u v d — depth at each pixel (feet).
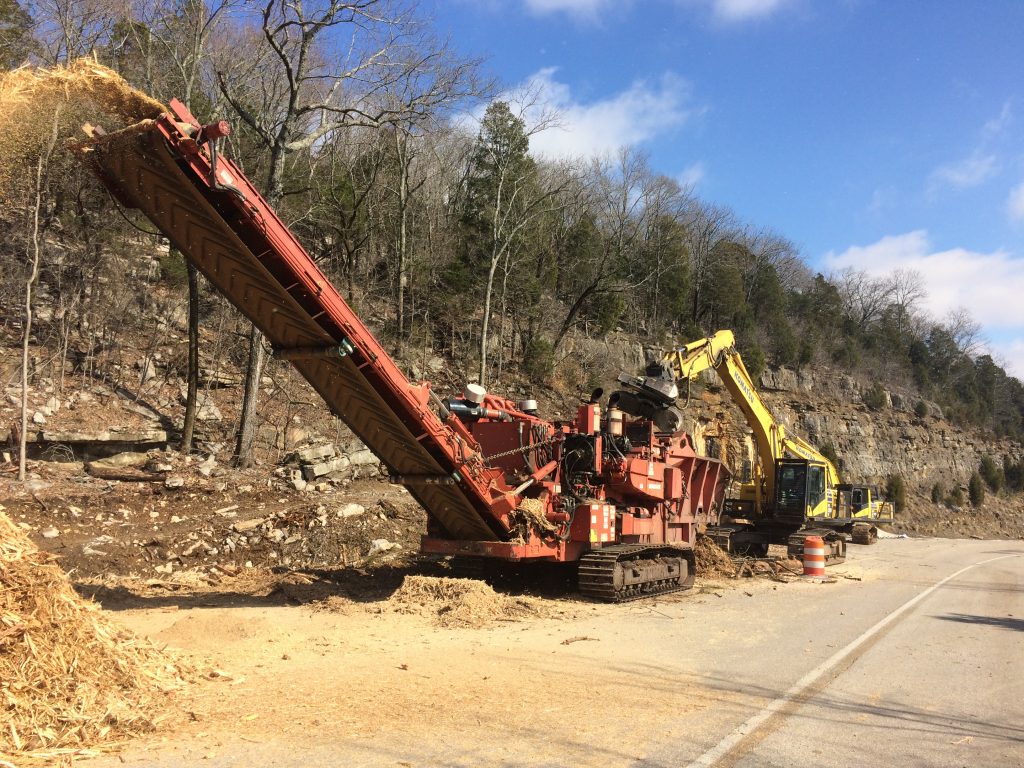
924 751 17.98
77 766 14.55
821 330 224.74
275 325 32.35
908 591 52.65
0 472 52.16
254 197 27.53
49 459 56.85
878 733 19.27
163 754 15.44
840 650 30.27
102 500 50.57
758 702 21.81
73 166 58.95
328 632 29.81
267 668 23.20
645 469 45.70
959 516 187.32
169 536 47.65
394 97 79.51
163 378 73.15
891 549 101.96
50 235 70.95
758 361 164.76
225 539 48.78
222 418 71.92
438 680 22.65
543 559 40.70
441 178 120.57
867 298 285.64
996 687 25.16
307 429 74.69
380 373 32.58
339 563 49.60
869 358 232.73
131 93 25.76
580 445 42.88
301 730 17.29
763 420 76.13
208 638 26.40
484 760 15.84
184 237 29.01
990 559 90.63
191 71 73.77
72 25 67.56
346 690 20.92
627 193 134.10
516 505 38.52
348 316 31.22
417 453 36.27
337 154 104.94
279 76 84.74
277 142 65.77
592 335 135.03
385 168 109.29
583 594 42.65
